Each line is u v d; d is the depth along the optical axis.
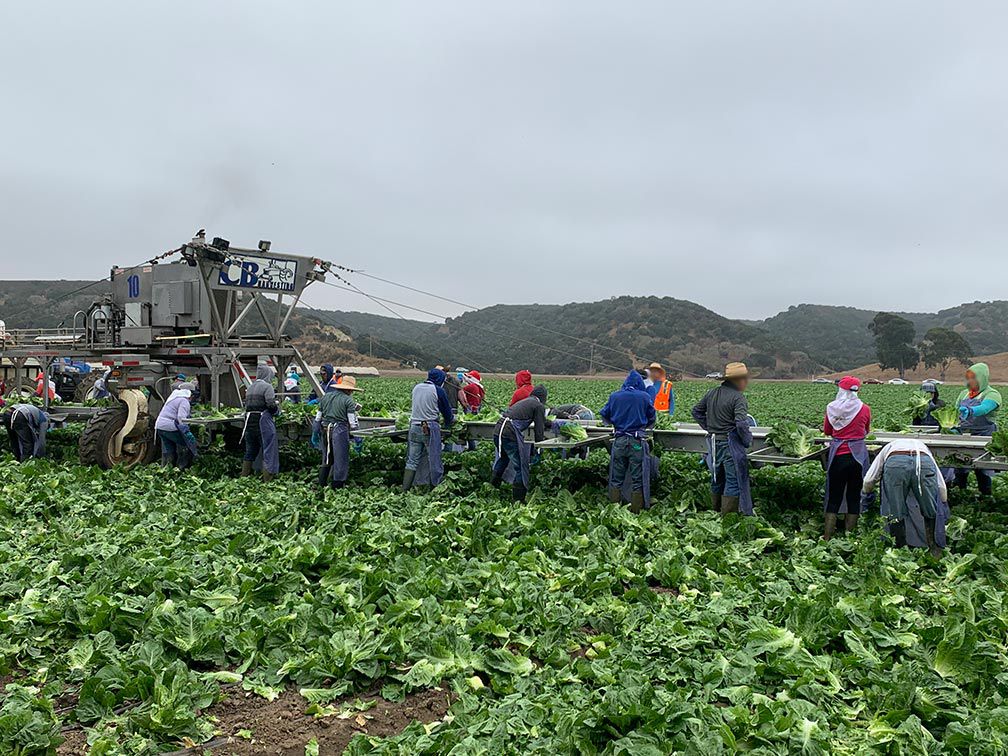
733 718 4.89
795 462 10.57
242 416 15.03
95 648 5.93
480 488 12.29
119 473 13.22
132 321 16.67
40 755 4.68
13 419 14.95
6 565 7.84
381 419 14.91
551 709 5.10
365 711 5.41
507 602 6.83
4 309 86.00
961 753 4.67
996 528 9.77
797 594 7.29
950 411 12.37
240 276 15.77
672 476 12.38
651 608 7.01
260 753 4.91
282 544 8.73
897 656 6.12
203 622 6.19
